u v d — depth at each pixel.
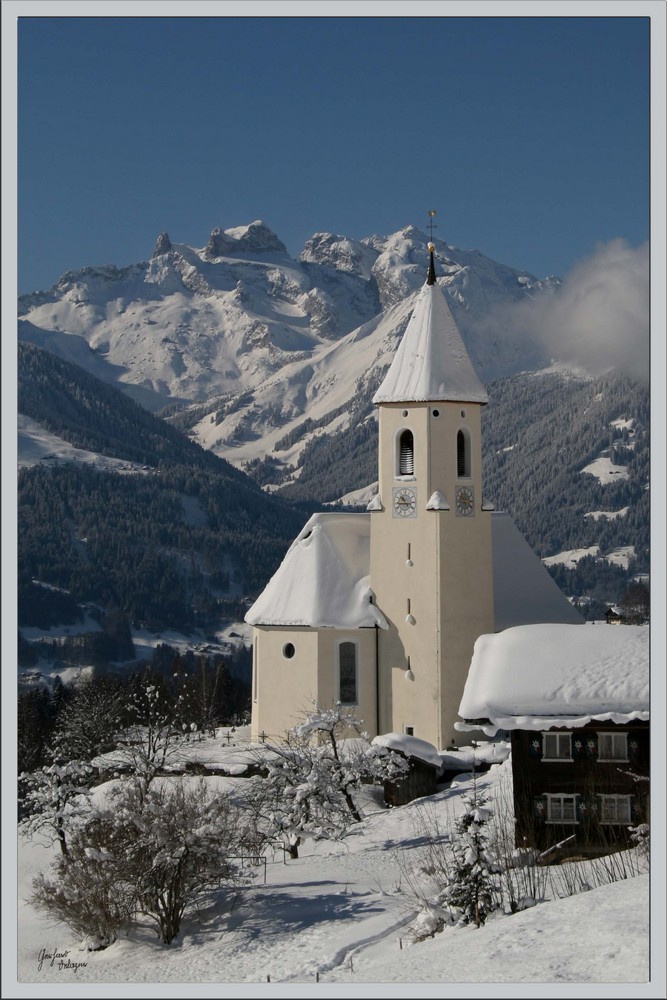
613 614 124.12
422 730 76.75
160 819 51.03
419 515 77.50
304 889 52.22
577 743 51.81
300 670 78.81
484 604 77.81
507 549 84.00
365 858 56.12
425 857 51.75
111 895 51.00
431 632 76.81
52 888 52.00
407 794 68.19
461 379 78.25
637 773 51.34
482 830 44.09
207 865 50.62
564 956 36.22
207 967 44.81
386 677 78.25
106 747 91.50
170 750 76.44
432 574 76.88
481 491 78.62
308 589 79.50
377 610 78.69
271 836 60.97
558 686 52.78
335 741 70.19
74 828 59.59
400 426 78.38
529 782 51.91
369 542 82.12
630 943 36.28
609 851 50.62
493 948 37.62
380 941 44.25
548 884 44.28
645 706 51.50
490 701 52.53
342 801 63.69
